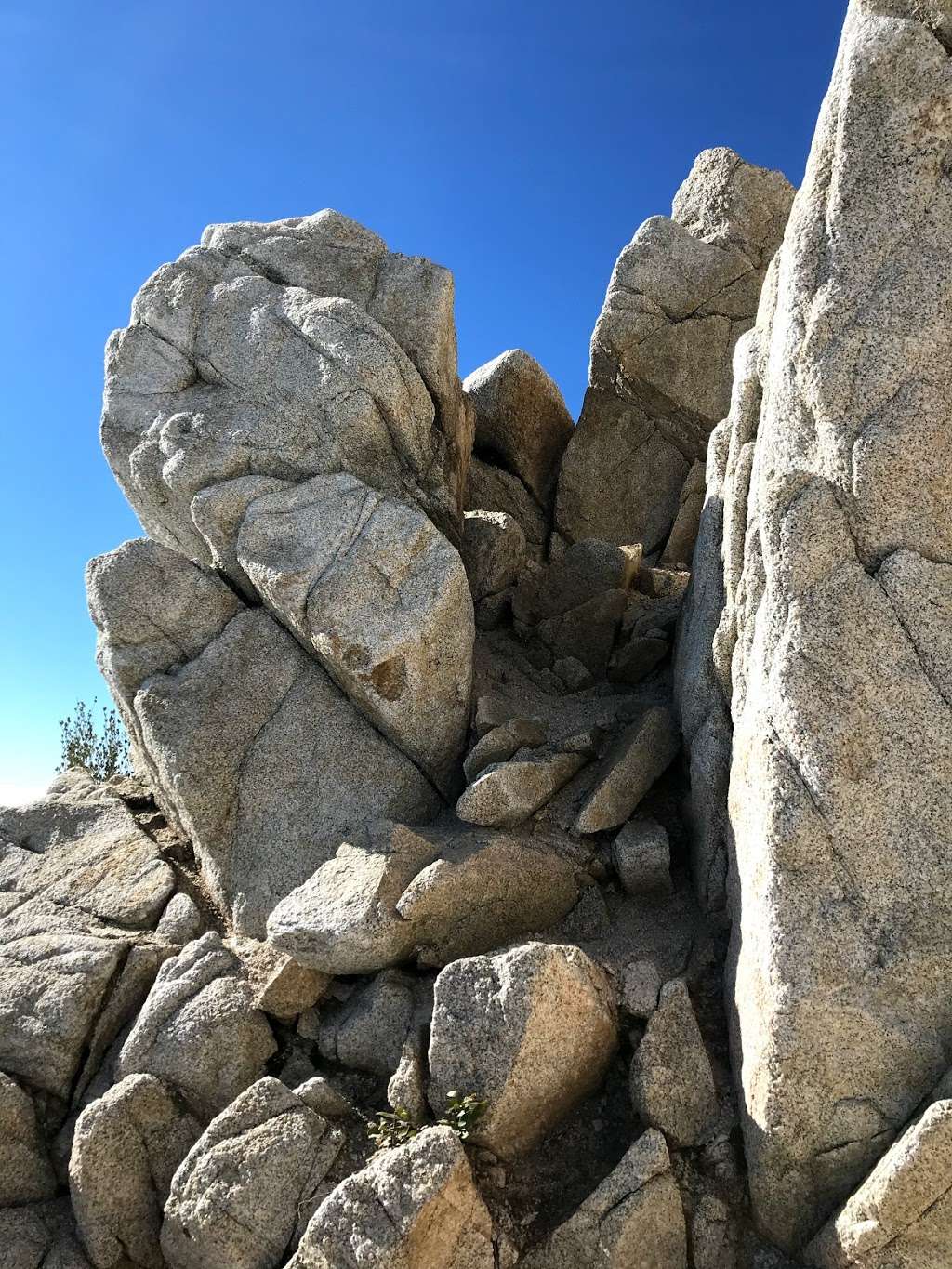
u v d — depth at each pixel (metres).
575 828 2.92
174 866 3.20
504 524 4.30
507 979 2.29
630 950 2.66
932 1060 1.99
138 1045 2.62
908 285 2.15
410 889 2.59
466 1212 2.10
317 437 3.50
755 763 2.26
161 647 3.34
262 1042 2.61
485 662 3.84
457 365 4.07
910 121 2.17
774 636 2.22
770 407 2.45
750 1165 2.12
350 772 3.15
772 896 2.11
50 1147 2.56
